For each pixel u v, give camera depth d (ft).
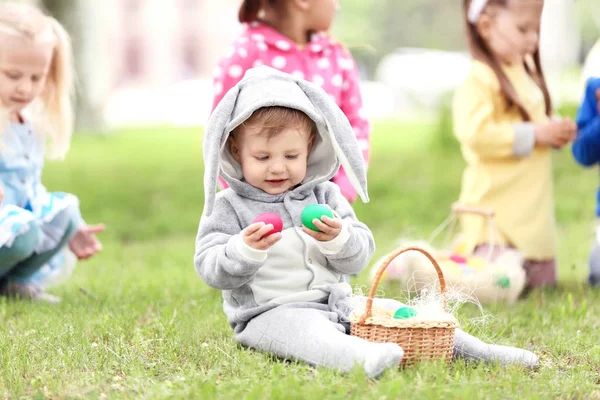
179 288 21.27
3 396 11.99
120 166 56.03
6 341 15.15
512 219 22.41
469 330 15.49
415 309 13.56
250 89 14.28
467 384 11.93
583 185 42.75
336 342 12.74
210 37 163.12
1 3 19.51
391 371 12.03
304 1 20.11
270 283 14.26
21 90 18.84
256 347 14.07
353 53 120.67
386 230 34.12
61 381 12.64
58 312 17.88
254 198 14.64
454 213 22.38
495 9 22.41
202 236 14.47
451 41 138.21
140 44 162.30
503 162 22.58
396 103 122.01
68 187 45.93
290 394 11.27
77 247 21.11
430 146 60.18
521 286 20.22
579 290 21.75
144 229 35.88
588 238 30.09
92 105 78.43
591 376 13.30
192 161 59.62
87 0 75.15
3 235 18.25
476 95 22.54
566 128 21.97
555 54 104.94
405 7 138.72
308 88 14.55
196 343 14.75
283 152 14.24
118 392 12.11
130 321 16.62
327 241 13.73
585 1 100.73
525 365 13.52
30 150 20.02
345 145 14.30
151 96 159.12
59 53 20.20
